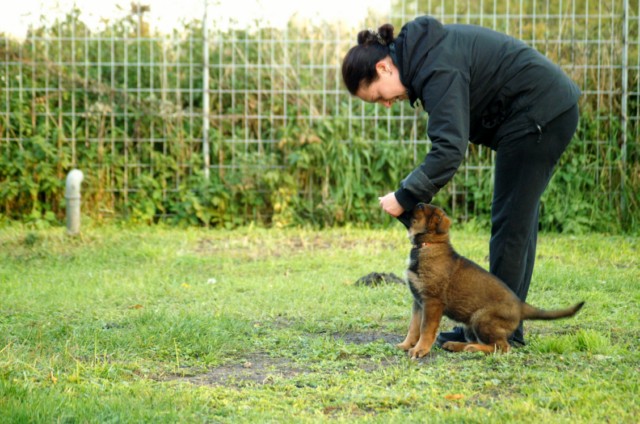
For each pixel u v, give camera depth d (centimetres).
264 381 473
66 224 1027
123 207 1102
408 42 496
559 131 505
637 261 880
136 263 872
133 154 1111
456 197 1105
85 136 1110
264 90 1112
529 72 498
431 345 519
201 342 541
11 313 640
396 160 1085
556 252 923
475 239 997
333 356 520
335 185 1108
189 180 1110
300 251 947
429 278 513
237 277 804
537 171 510
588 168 1076
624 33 1077
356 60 507
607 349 519
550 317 514
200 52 1123
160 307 668
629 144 1081
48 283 761
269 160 1102
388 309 667
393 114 1116
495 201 527
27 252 907
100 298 704
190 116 1112
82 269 838
